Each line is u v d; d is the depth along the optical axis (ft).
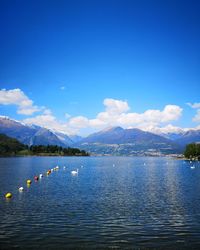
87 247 114.52
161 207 186.60
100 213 168.14
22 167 593.83
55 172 488.85
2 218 154.81
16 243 117.70
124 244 117.80
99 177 399.03
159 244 118.21
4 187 278.87
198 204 197.16
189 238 124.98
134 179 371.76
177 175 439.63
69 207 184.03
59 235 127.44
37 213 166.50
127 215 163.73
